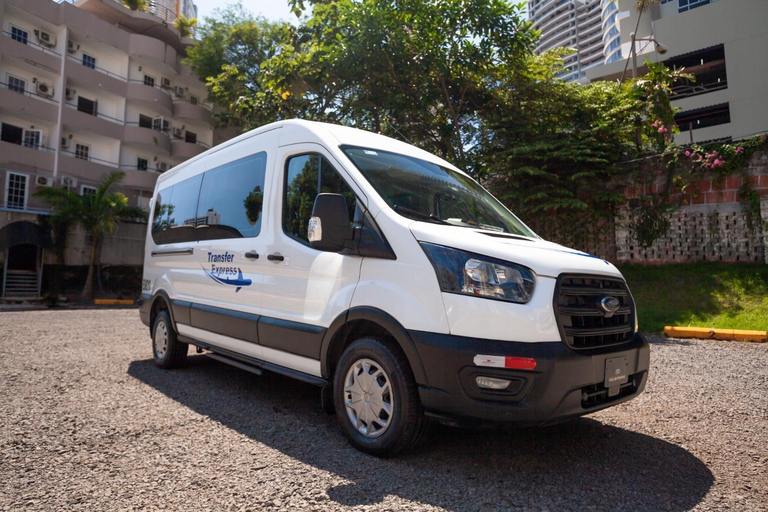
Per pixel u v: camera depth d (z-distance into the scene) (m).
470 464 3.03
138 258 25.66
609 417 4.10
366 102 13.53
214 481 2.76
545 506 2.51
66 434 3.47
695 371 5.83
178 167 6.34
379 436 3.10
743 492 2.72
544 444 3.41
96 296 23.38
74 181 26.25
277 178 4.23
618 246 12.98
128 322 11.43
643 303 10.38
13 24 26.08
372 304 3.18
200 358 6.49
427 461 3.06
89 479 2.76
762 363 6.26
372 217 3.34
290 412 4.11
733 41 35.91
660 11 42.16
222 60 27.52
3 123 25.64
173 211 6.04
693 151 11.88
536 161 13.27
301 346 3.68
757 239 10.96
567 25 116.88
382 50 12.04
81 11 28.17
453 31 12.48
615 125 13.23
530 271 2.87
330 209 3.27
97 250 23.91
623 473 2.95
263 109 13.93
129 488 2.66
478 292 2.83
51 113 26.72
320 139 3.92
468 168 13.27
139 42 31.22
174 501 2.51
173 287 5.63
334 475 2.85
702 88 38.34
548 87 13.92
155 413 4.02
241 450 3.23
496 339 2.74
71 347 7.27
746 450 3.39
